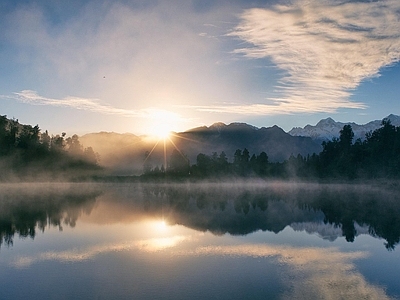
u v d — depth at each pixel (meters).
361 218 50.03
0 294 20.30
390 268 24.75
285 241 33.44
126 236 35.78
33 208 61.91
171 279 22.36
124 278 22.58
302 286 21.16
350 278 22.55
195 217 50.41
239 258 27.16
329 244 32.28
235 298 19.28
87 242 32.91
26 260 26.88
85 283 21.81
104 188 146.50
